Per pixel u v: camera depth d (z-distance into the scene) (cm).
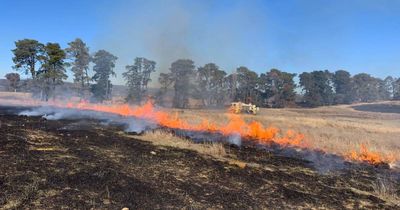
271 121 3334
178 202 724
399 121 5131
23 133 1268
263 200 806
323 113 6888
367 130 3067
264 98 9144
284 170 1188
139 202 695
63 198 664
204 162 1145
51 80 5559
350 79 10900
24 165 832
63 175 795
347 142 2023
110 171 878
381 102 10631
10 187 679
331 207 811
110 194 719
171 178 900
